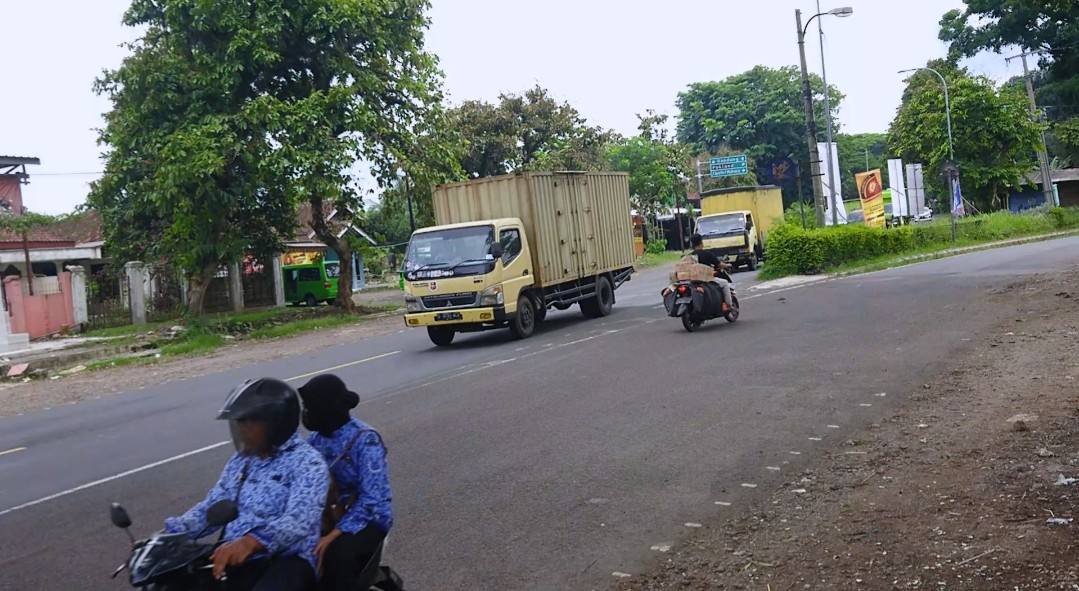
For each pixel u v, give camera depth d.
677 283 16.11
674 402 10.08
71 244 34.34
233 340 25.52
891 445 7.71
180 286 33.78
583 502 6.81
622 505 6.68
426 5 32.44
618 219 22.27
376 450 4.21
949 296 18.17
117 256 33.28
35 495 8.35
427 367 14.78
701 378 11.41
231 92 27.97
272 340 25.19
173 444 10.23
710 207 38.09
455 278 16.84
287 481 3.82
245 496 3.84
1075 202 61.06
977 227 38.34
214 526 3.63
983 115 49.12
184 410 12.91
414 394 11.98
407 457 8.51
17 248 31.70
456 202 18.98
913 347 12.52
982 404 8.87
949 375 10.46
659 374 11.92
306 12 28.75
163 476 8.61
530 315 17.86
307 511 3.76
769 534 5.88
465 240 17.20
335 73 29.56
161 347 24.44
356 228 36.06
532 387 11.73
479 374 13.27
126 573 6.01
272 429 3.82
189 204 26.67
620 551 5.79
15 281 26.00
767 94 74.94
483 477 7.65
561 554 5.80
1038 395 8.96
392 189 31.64
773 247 27.86
